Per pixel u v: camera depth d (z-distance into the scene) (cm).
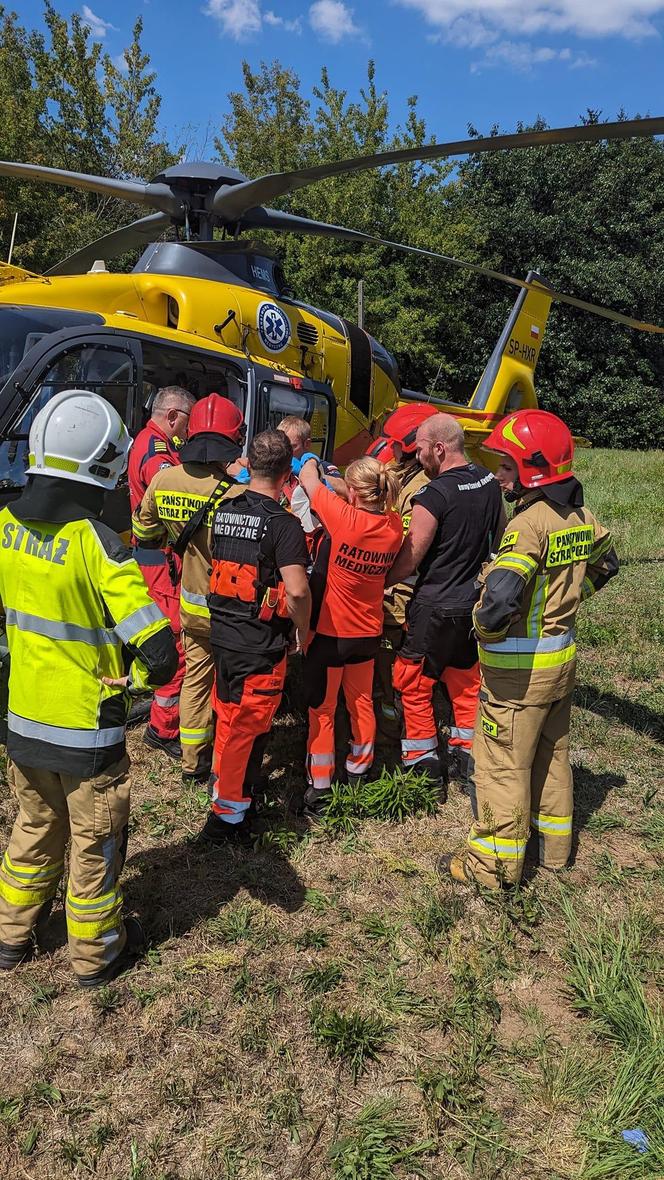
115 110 2475
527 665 288
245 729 322
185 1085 226
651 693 526
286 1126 215
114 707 236
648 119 340
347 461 705
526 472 279
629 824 374
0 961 266
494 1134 215
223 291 546
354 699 369
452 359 2811
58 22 2245
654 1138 212
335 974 268
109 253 696
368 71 2550
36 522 227
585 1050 246
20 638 230
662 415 2777
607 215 2798
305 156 2625
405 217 2484
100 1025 247
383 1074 234
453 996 265
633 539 984
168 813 367
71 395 228
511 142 390
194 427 350
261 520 304
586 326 2800
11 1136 210
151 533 372
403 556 351
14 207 1831
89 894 247
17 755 236
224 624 313
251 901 308
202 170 563
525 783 304
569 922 297
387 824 367
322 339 644
